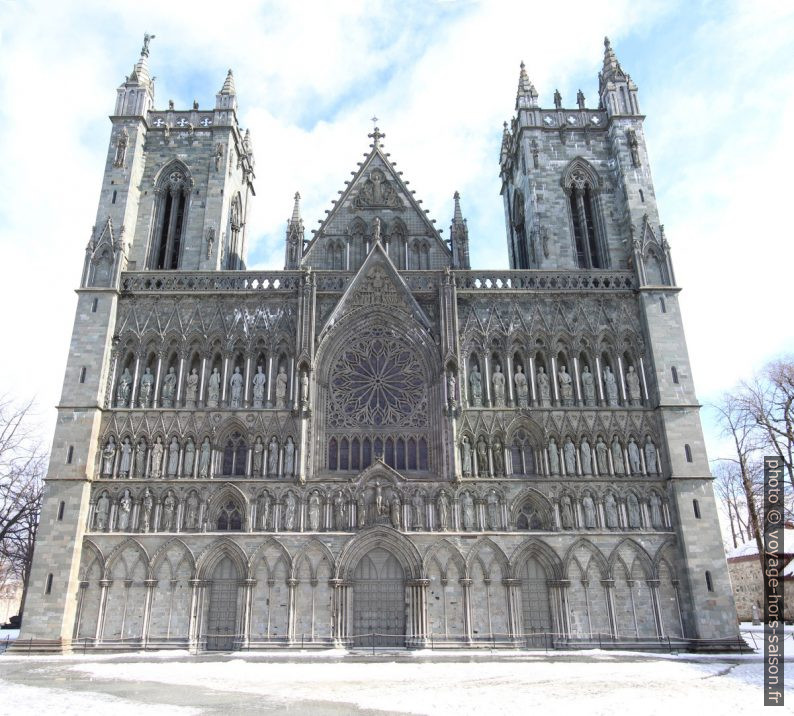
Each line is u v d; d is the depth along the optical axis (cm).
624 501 5181
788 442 6197
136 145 6372
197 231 6234
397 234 6444
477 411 5434
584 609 4888
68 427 5228
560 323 5766
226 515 5125
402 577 4981
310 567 4928
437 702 2714
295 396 5397
